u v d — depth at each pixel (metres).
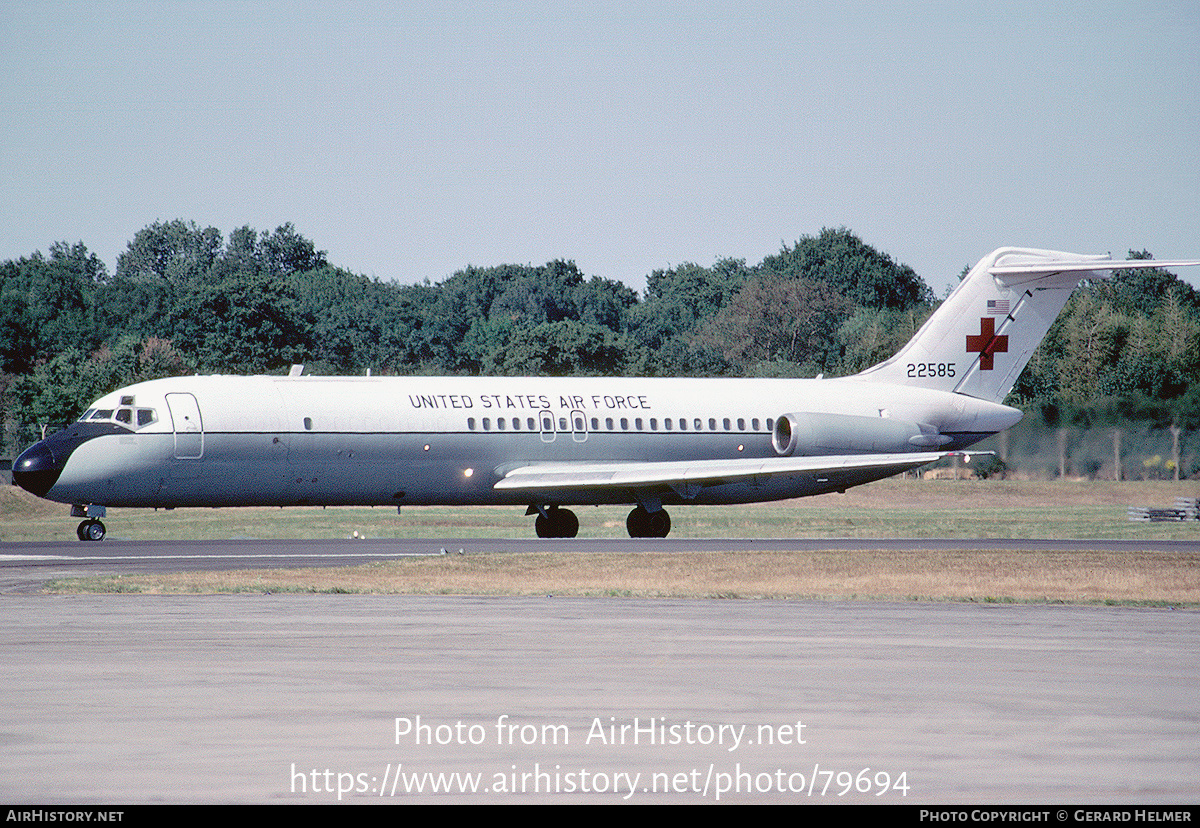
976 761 32.06
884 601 66.75
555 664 44.78
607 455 120.81
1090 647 49.53
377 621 56.03
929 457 120.00
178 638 50.47
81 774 30.67
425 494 115.19
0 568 80.25
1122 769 31.38
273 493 110.38
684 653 47.31
